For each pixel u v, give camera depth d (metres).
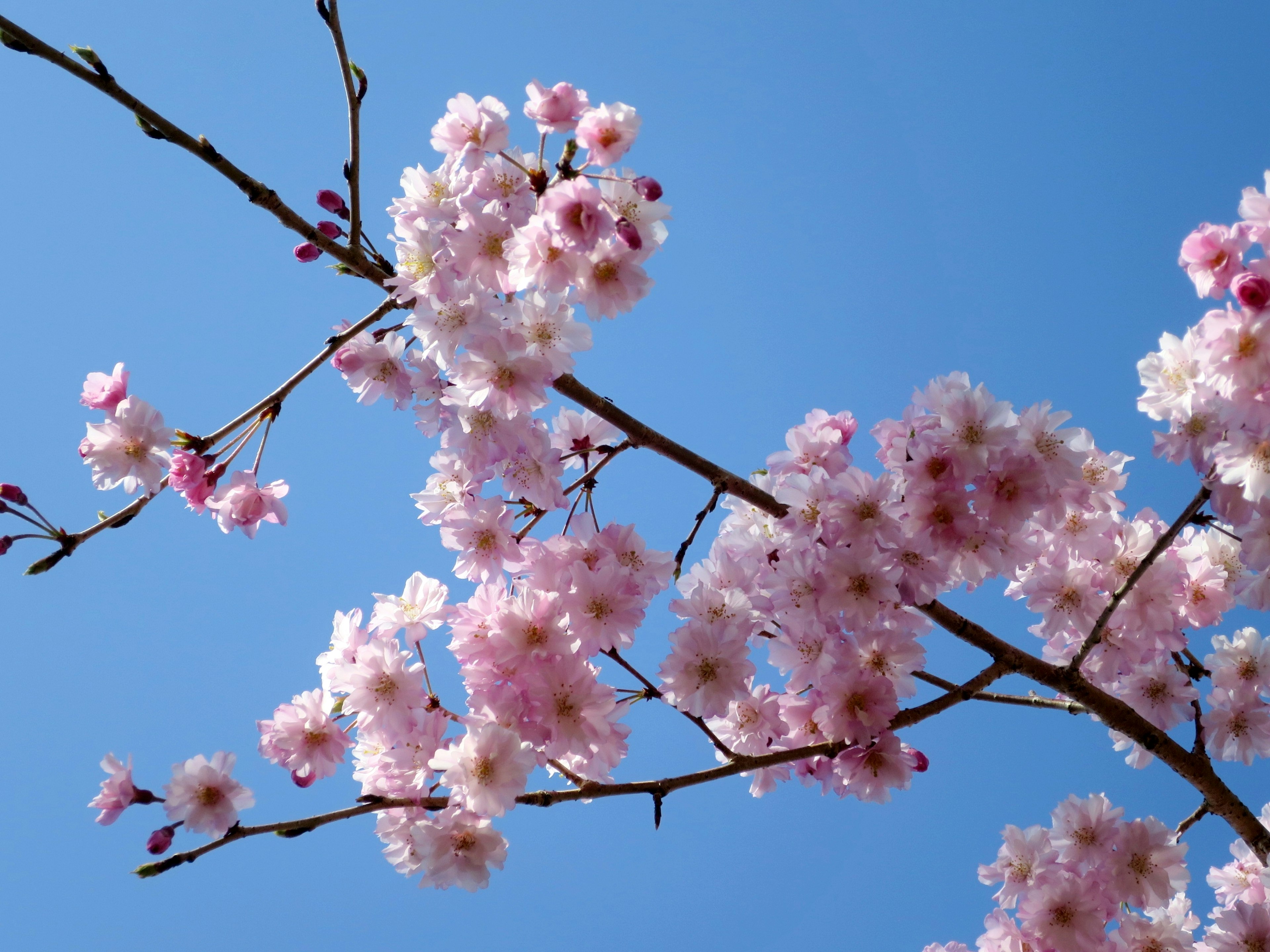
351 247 1.29
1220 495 1.28
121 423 1.26
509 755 1.24
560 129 1.25
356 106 1.27
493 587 1.29
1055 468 1.28
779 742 1.34
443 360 1.28
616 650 1.29
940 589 1.31
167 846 1.23
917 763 1.34
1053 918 1.33
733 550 1.34
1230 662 1.39
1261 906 1.34
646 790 1.27
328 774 1.28
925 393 1.29
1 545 1.23
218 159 1.25
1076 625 1.35
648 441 1.30
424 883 1.26
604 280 1.26
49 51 1.21
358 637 1.29
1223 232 1.24
